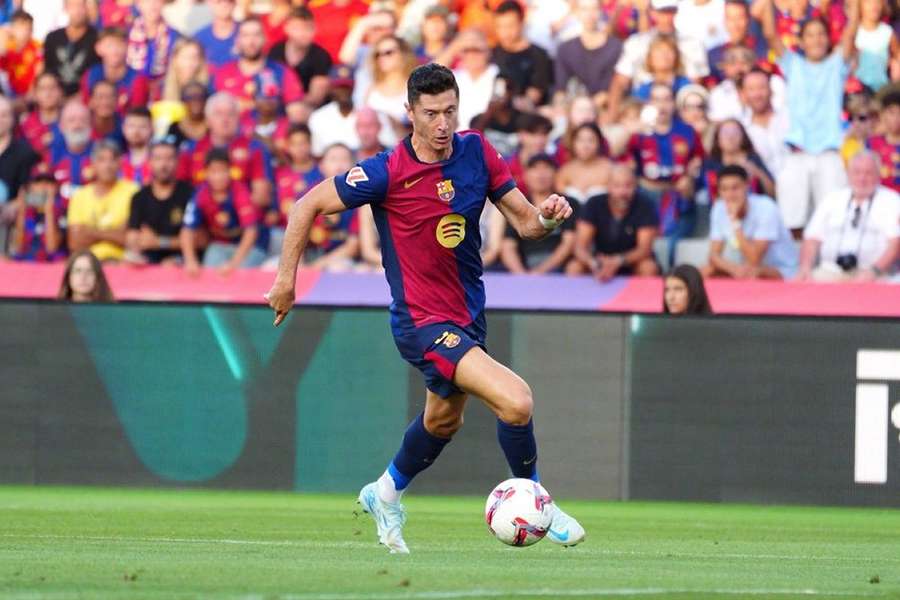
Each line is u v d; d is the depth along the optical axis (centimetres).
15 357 4041
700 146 4769
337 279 4712
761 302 4569
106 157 4919
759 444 3912
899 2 4862
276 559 1981
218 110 4800
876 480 3875
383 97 5000
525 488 2006
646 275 4650
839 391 3888
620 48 4909
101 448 4038
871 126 4762
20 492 3912
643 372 3944
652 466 3947
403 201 1998
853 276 4638
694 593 1536
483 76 4919
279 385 4009
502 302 4609
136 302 4031
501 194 2041
